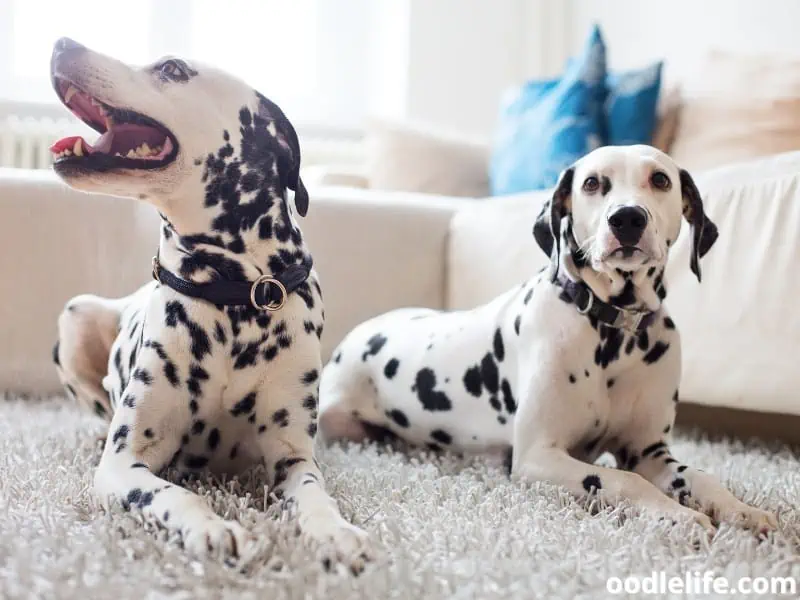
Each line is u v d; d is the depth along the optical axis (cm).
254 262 168
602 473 171
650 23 488
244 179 166
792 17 395
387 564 126
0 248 302
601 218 175
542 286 198
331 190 330
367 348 245
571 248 189
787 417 272
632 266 171
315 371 174
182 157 160
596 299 184
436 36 542
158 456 163
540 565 131
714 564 135
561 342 186
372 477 185
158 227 308
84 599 113
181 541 131
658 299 186
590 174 183
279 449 169
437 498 169
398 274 327
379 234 324
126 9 510
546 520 153
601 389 187
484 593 119
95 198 307
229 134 164
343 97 561
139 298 209
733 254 245
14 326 304
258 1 540
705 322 250
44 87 490
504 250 307
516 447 189
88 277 307
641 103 379
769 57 368
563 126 375
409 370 229
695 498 169
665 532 147
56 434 228
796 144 343
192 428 169
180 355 163
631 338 186
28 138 468
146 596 115
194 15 525
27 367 306
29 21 489
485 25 549
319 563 124
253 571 124
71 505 156
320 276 317
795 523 160
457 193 427
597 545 141
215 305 165
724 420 288
